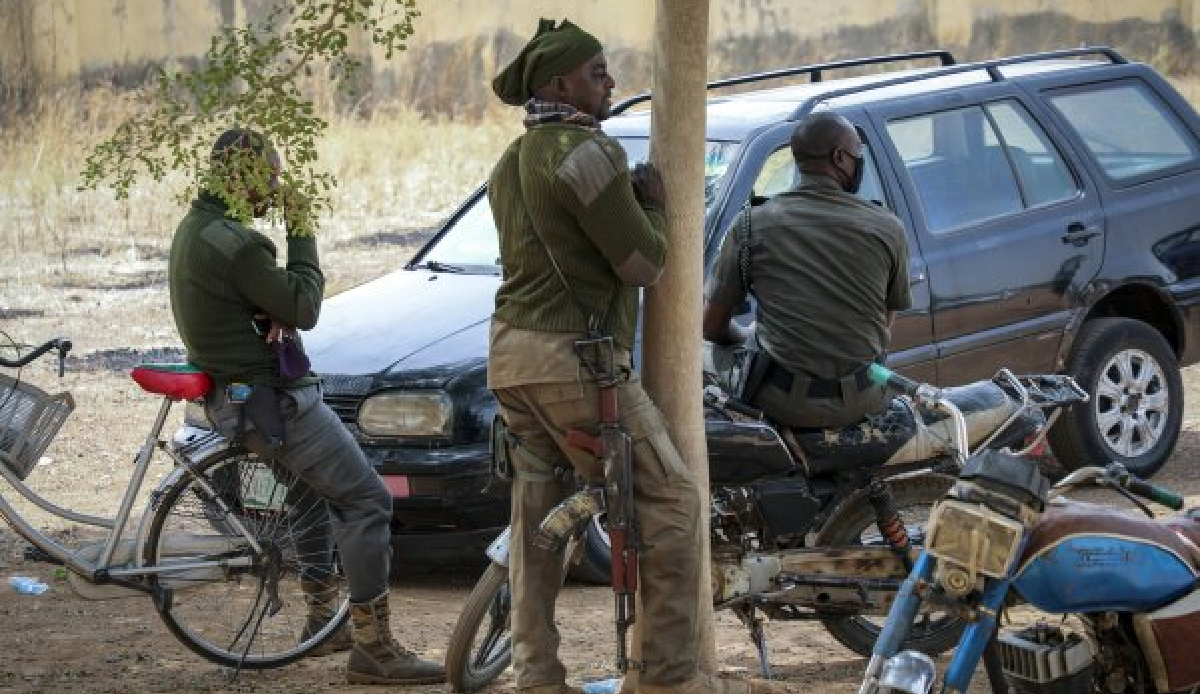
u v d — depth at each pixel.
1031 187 12.98
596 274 7.16
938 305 12.13
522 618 7.79
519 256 7.23
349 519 8.95
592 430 7.23
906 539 8.53
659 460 7.34
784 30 39.72
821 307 8.52
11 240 23.91
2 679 9.12
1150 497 6.59
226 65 8.13
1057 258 12.87
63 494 13.94
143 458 9.05
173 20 37.34
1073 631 6.89
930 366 12.11
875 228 8.59
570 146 7.02
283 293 8.58
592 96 7.21
